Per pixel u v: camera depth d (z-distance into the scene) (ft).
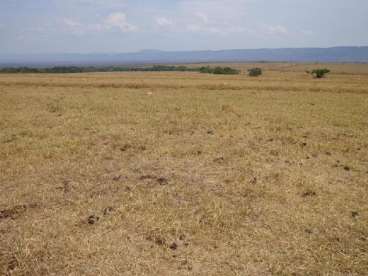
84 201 22.30
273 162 31.35
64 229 18.65
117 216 20.02
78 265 15.56
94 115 53.11
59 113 55.26
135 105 64.03
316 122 49.90
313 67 415.23
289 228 19.27
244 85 109.50
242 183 25.66
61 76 165.17
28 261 15.66
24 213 20.63
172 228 18.61
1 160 30.30
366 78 165.37
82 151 33.32
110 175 27.22
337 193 24.47
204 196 23.20
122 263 15.72
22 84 112.98
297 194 24.23
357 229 19.12
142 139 38.29
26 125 45.09
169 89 99.76
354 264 15.87
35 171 27.89
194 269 15.48
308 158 32.73
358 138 40.52
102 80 128.67
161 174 27.58
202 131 43.39
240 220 19.97
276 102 71.87
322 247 17.28
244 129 44.24
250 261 16.12
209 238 17.95
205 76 177.37
